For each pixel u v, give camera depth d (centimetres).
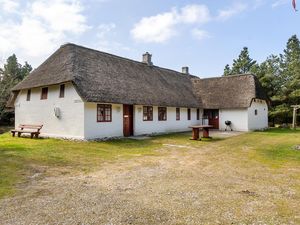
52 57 1984
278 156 1165
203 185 706
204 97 2909
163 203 564
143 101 1895
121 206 545
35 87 1864
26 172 835
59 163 975
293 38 4616
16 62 5066
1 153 1141
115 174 825
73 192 639
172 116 2419
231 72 5100
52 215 499
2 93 3334
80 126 1586
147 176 802
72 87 1633
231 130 2712
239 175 820
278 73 3953
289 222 470
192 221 473
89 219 480
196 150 1339
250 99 2570
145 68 2502
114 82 1827
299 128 3005
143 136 1948
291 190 660
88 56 1914
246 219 482
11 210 524
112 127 1775
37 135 1708
